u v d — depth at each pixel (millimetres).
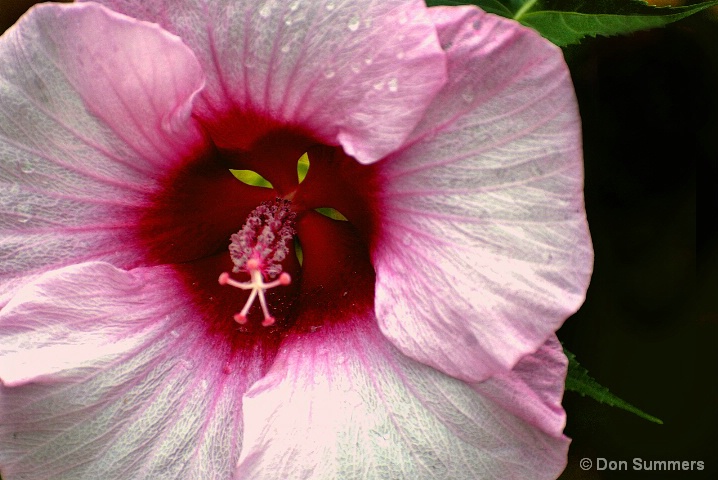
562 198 361
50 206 385
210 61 374
